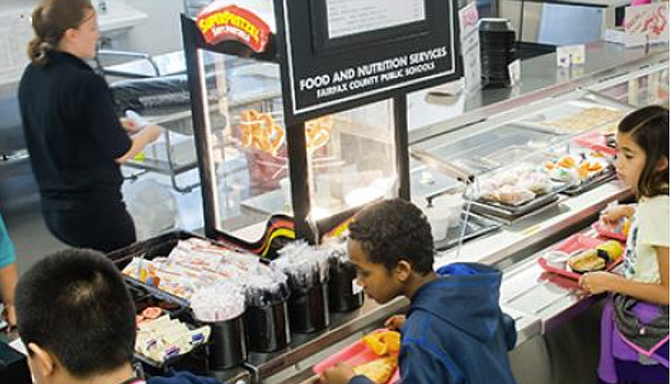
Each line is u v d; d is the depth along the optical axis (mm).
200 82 2854
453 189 3209
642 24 4207
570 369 2959
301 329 2385
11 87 4883
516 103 3455
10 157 4922
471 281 2045
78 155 3396
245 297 2277
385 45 2574
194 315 2242
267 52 2455
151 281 2551
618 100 3871
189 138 4871
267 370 2256
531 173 3293
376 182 2812
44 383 1609
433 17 2678
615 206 3225
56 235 3582
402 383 1933
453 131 3281
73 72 3277
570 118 3688
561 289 2830
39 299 1556
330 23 2430
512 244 2973
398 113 2758
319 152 2658
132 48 6086
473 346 1989
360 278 2141
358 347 2381
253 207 2887
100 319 1553
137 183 4918
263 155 2791
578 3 5246
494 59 3582
